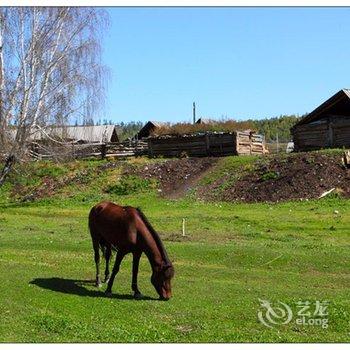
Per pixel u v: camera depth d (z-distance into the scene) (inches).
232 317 453.4
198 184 1401.3
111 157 1749.5
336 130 1549.0
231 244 776.9
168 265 504.1
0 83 1300.4
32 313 446.0
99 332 409.7
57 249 768.3
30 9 1309.1
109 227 528.4
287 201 1190.3
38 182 1555.1
